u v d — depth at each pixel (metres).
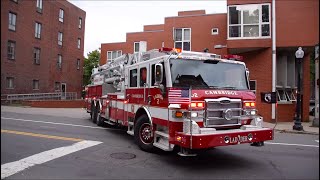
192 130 6.72
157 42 28.11
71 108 28.83
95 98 15.34
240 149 9.53
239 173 6.82
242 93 7.81
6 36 31.48
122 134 11.84
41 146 9.21
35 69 35.88
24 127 13.43
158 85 7.76
